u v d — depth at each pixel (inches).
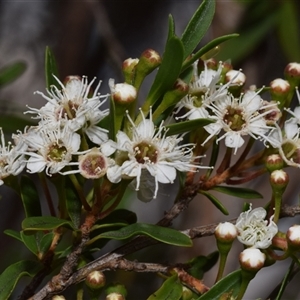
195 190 11.7
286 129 11.5
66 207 11.4
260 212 11.3
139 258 15.8
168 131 11.2
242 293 11.1
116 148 11.1
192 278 11.4
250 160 11.7
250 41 14.4
